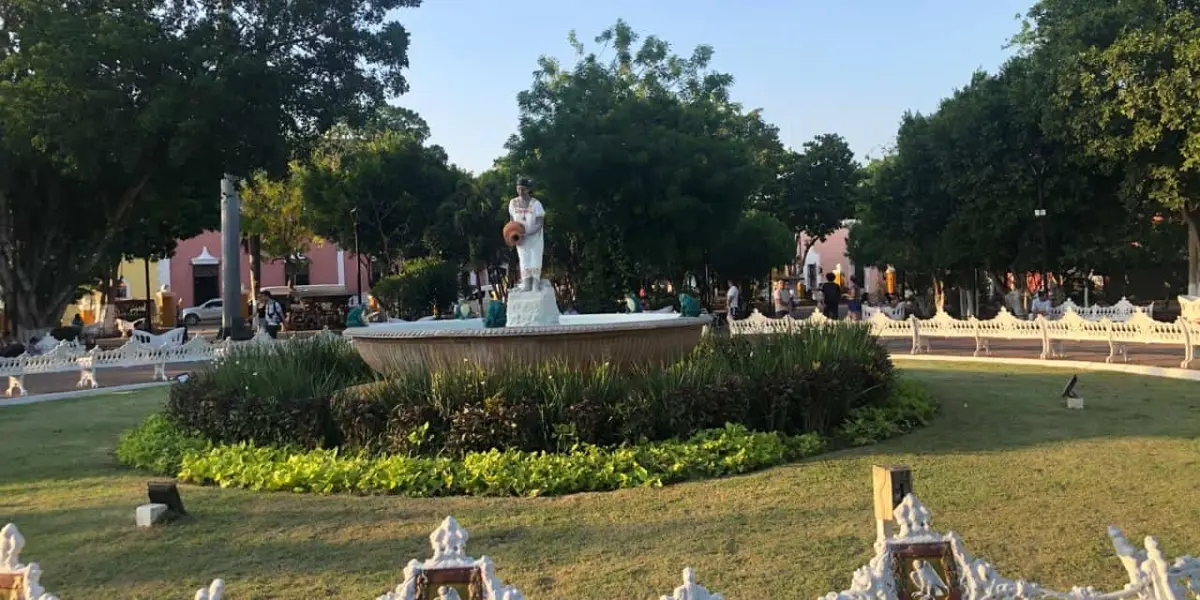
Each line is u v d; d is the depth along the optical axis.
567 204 25.12
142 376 16.39
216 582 2.64
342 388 8.41
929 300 36.78
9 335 23.33
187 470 6.94
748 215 37.38
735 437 7.04
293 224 38.19
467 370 7.43
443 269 32.25
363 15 22.27
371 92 22.53
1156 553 2.72
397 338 8.29
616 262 25.11
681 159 24.27
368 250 39.78
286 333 30.36
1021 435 7.74
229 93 19.06
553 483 6.17
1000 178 24.50
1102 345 16.70
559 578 4.40
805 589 4.14
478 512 5.69
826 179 41.62
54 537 5.33
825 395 7.92
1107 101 20.08
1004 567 4.36
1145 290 32.28
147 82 19.03
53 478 7.18
